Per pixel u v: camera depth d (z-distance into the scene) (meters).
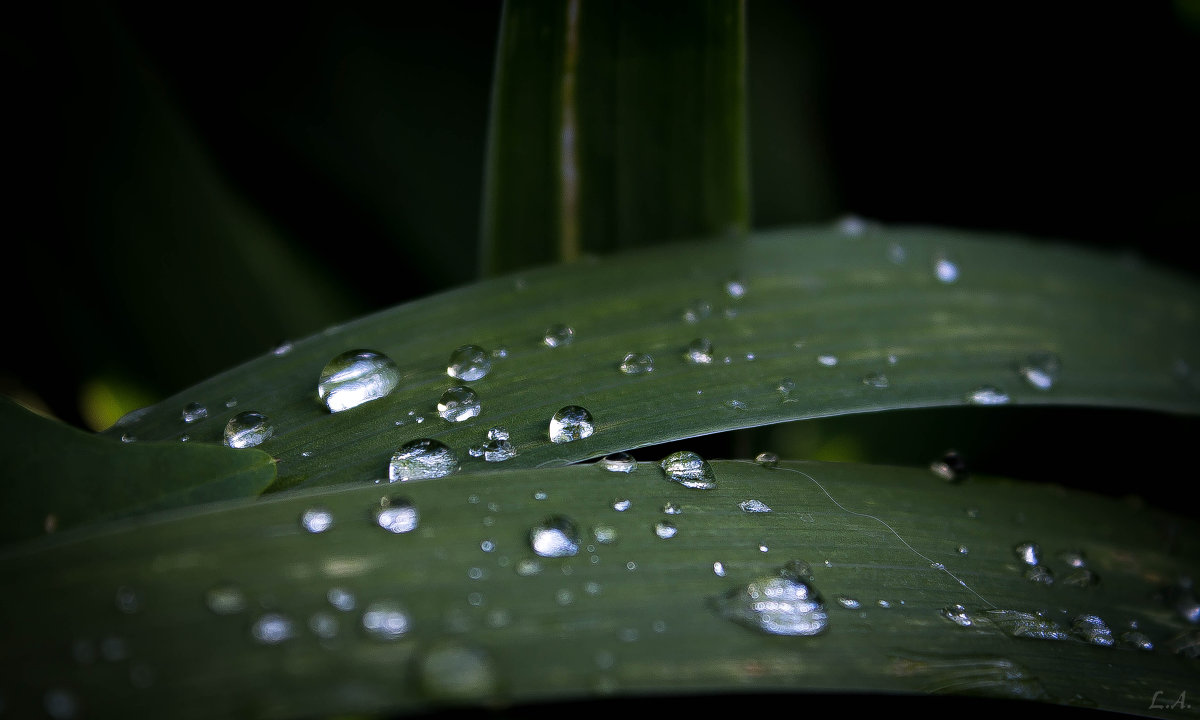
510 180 0.25
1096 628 0.23
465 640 0.21
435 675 0.21
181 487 0.22
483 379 0.24
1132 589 0.23
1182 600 0.23
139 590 0.21
